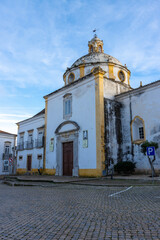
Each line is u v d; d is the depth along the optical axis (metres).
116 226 4.16
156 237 3.54
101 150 15.70
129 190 8.94
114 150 16.78
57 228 4.20
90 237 3.64
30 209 6.00
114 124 17.41
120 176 14.91
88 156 16.66
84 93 18.27
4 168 35.47
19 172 27.78
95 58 22.34
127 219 4.59
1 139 35.97
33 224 4.53
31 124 27.48
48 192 9.50
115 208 5.68
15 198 8.12
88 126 17.22
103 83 17.95
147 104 16.42
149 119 16.09
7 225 4.54
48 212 5.54
